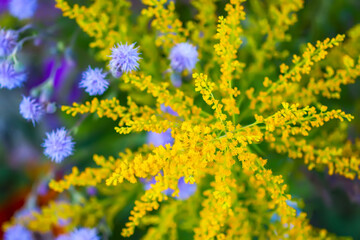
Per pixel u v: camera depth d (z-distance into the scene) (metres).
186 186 0.41
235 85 0.41
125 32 0.38
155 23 0.38
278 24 0.40
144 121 0.36
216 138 0.35
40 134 0.54
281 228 0.40
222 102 0.38
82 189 0.48
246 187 0.42
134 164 0.34
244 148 0.35
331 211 0.49
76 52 0.45
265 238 0.41
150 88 0.36
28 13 0.44
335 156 0.39
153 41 0.41
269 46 0.41
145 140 0.46
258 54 0.41
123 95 0.42
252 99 0.39
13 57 0.40
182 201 0.41
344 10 0.45
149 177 0.39
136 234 0.48
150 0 0.37
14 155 0.54
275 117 0.35
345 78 0.38
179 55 0.38
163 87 0.36
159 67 0.40
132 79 0.35
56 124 0.52
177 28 0.38
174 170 0.34
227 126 0.35
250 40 0.41
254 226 0.41
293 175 0.45
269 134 0.37
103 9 0.40
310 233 0.40
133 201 0.44
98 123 0.44
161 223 0.41
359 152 0.41
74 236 0.42
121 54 0.35
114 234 0.48
